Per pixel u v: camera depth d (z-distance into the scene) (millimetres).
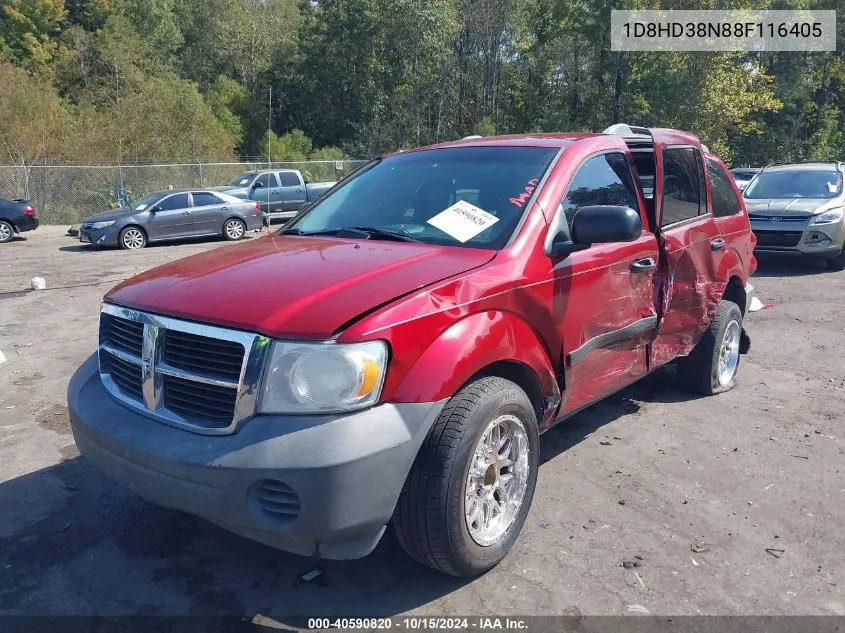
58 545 3490
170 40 51750
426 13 44188
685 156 5055
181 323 2887
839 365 6578
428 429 2799
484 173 3941
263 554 3416
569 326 3615
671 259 4551
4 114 27484
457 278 3041
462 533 2932
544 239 3502
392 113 46312
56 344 7535
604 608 2969
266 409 2650
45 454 4586
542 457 4500
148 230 17891
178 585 3162
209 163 30125
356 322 2688
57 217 24891
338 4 46000
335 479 2545
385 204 4059
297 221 4375
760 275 11633
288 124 51938
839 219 11375
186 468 2660
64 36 43375
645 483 4133
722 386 5742
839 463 4414
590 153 4031
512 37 45125
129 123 30766
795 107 43938
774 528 3623
